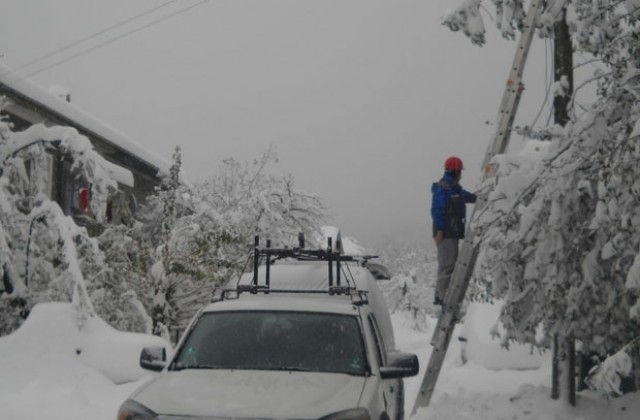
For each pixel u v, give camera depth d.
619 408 7.46
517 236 6.78
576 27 8.02
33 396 8.98
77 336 10.27
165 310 13.71
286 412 4.71
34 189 13.91
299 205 21.30
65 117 17.25
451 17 8.25
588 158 6.44
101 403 9.09
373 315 7.21
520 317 7.32
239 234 14.55
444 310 8.49
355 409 4.85
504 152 8.06
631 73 6.29
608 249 6.09
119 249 13.89
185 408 4.79
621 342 7.11
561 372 7.78
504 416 7.73
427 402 8.55
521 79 8.07
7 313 12.95
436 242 9.69
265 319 6.37
